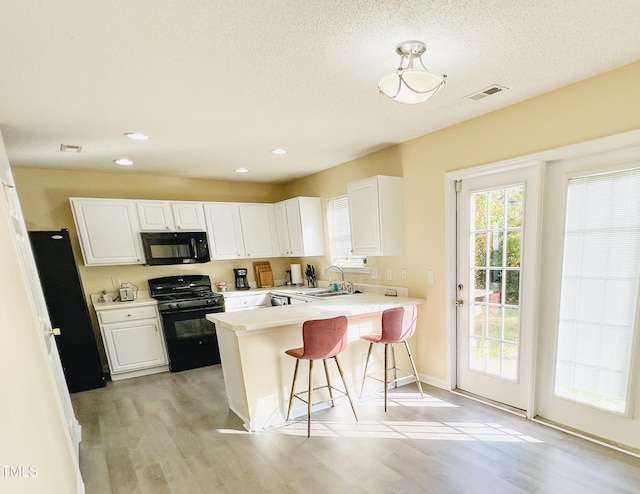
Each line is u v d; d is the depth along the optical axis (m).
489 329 2.68
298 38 1.42
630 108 1.79
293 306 2.96
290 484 1.88
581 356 2.16
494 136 2.43
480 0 1.21
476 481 1.82
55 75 1.60
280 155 3.46
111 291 3.98
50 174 3.62
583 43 1.55
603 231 1.99
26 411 1.04
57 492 1.23
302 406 2.70
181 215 4.18
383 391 3.04
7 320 1.06
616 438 2.03
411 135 2.96
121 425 2.67
